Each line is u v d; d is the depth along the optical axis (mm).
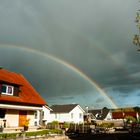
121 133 48344
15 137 22453
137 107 98438
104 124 66500
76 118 73125
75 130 43156
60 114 71438
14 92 32656
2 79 31109
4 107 29391
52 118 71875
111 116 107312
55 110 72625
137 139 31969
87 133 44188
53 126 41719
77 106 74062
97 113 108375
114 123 78812
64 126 44125
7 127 28344
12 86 32406
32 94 37312
